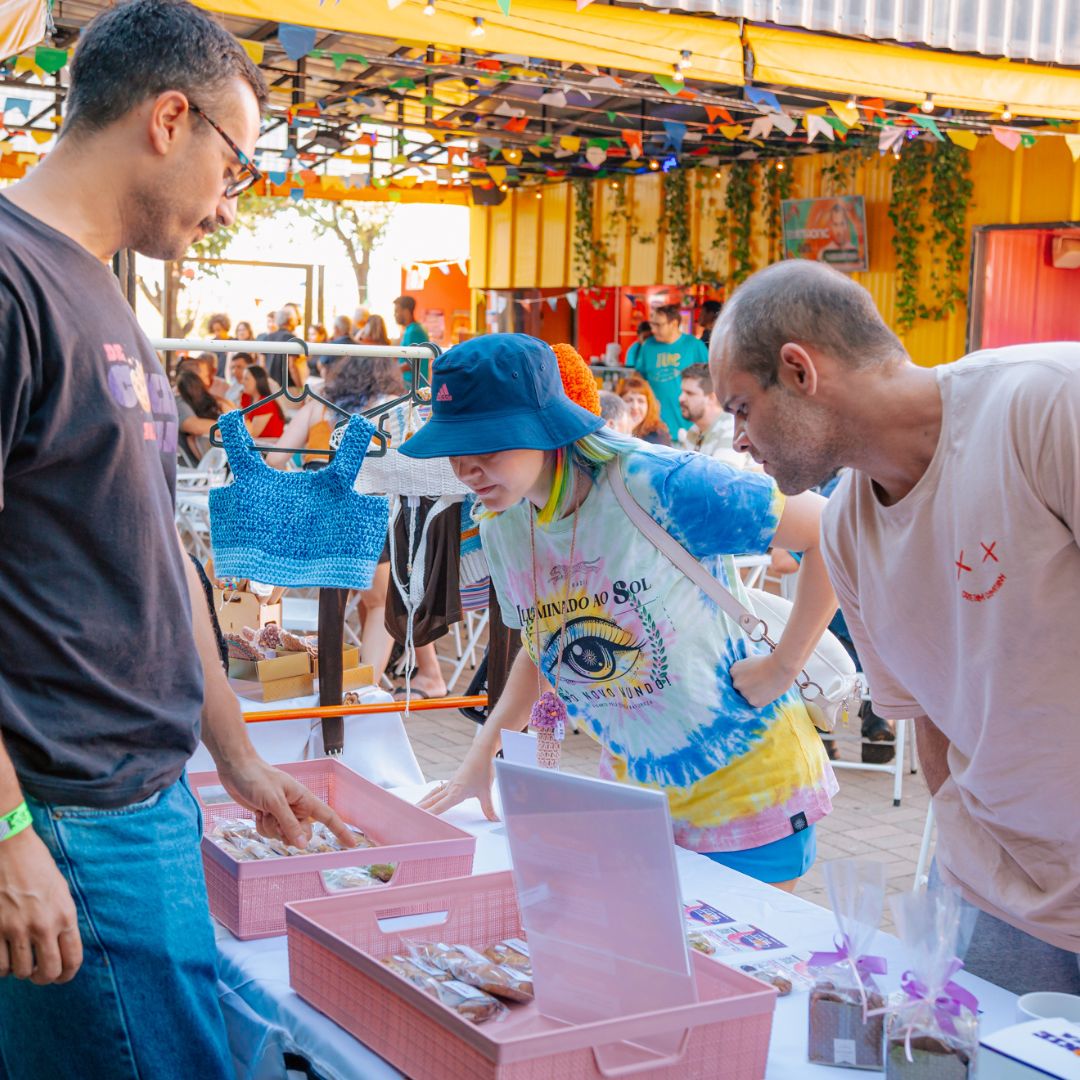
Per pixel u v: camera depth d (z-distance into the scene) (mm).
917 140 11539
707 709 2283
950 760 1964
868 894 1581
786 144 12766
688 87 9180
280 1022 1764
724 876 2225
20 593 1574
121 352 1618
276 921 2020
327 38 9797
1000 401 1658
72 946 1550
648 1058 1482
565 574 2326
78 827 1616
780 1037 1667
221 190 1740
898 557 1810
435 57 8016
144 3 1667
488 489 2205
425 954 1776
